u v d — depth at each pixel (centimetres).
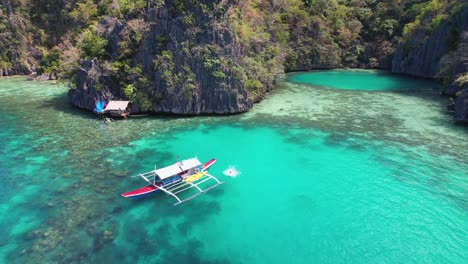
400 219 3183
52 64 9994
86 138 4966
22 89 8200
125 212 3244
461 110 5559
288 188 3747
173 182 3697
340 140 4938
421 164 4147
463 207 3316
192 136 5100
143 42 6081
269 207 3406
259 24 8550
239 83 6134
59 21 11431
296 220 3203
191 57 5856
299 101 7131
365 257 2734
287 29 11650
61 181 3750
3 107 6506
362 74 11112
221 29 6022
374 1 13550
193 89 5850
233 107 6091
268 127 5488
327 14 12750
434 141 4816
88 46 6562
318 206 3412
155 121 5719
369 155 4438
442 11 10206
